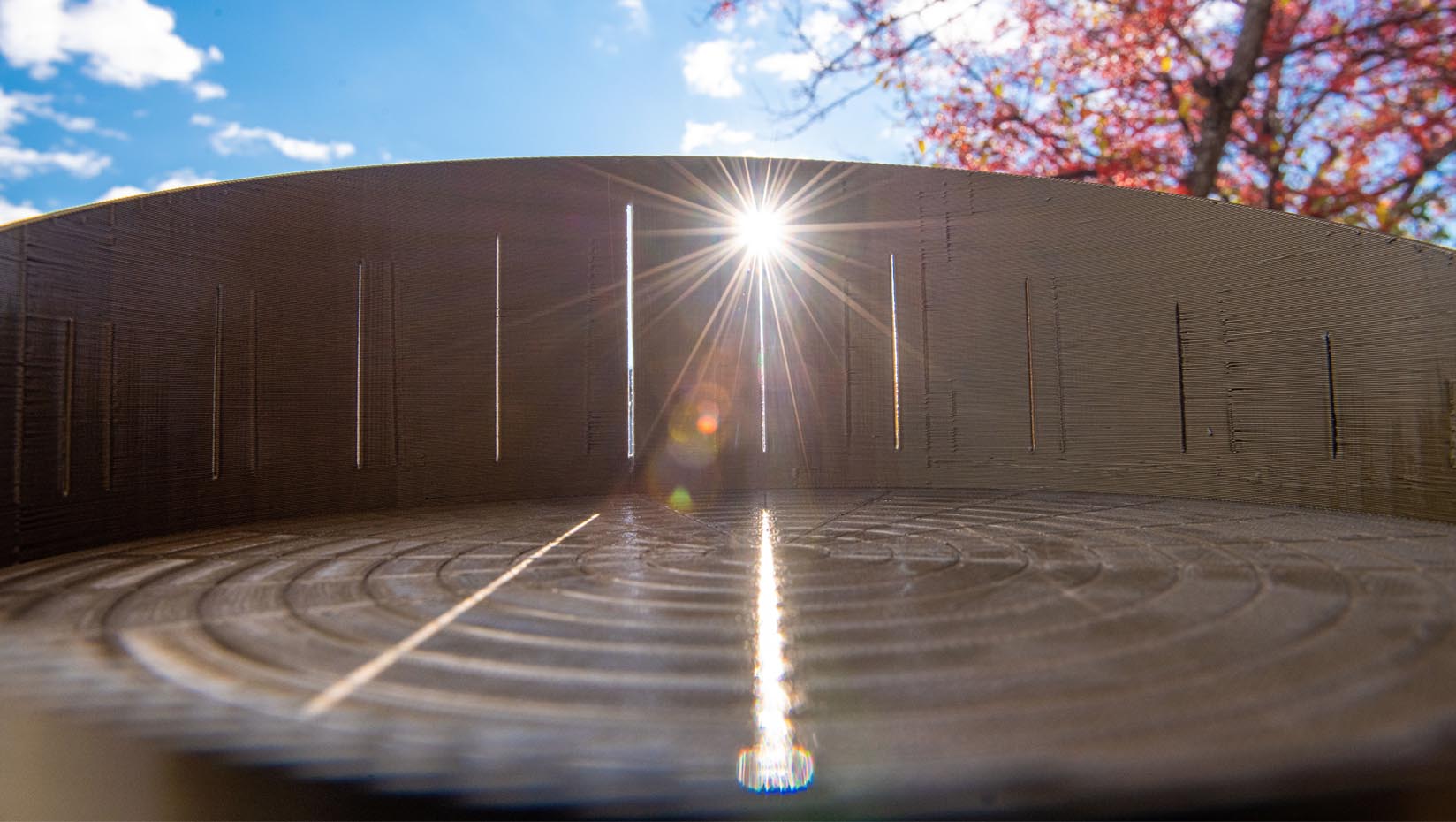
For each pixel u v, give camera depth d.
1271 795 1.15
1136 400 5.43
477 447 5.69
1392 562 2.78
